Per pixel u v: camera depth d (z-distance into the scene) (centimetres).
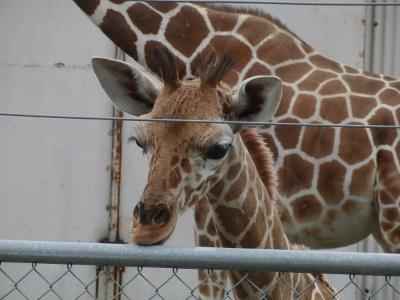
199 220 1391
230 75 1505
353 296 1966
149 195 890
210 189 973
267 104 997
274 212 1055
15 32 2002
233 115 989
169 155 913
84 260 780
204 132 922
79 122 1991
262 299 926
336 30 2009
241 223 997
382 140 1482
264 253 781
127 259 782
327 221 1507
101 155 1986
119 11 1543
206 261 781
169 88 962
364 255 780
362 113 1491
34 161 1991
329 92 1507
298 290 1048
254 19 1554
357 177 1482
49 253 776
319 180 1488
